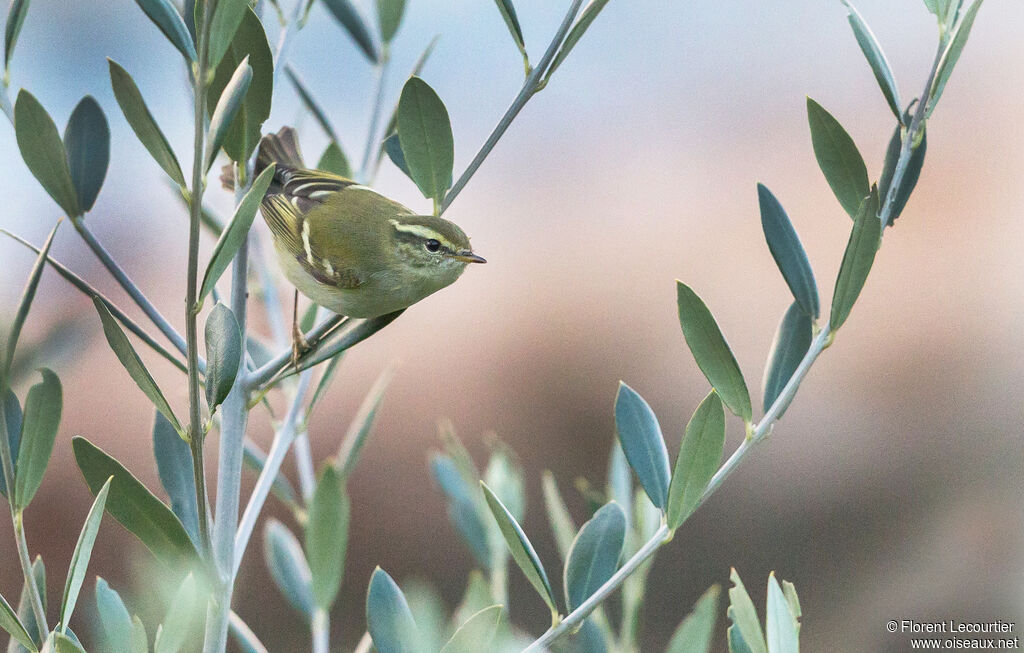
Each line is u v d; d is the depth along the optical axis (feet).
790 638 16.69
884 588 24.04
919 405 27.17
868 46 16.81
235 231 16.60
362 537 24.84
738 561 25.21
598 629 16.92
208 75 16.56
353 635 23.72
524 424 26.35
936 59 16.78
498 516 16.72
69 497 23.41
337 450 25.18
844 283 16.76
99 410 24.00
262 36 16.72
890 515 25.57
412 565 24.43
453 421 26.16
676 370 27.14
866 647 23.27
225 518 16.76
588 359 27.20
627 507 17.11
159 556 16.69
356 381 26.55
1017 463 25.12
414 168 16.88
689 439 16.75
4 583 22.43
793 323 16.88
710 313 16.79
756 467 26.81
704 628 16.98
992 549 23.77
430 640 16.72
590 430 26.43
